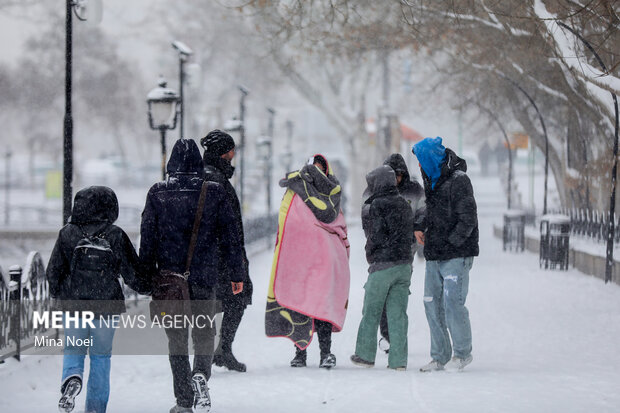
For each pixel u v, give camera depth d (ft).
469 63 229.86
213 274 61.62
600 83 152.56
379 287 80.84
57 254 60.08
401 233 81.00
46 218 411.75
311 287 81.15
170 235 60.95
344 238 83.82
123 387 73.20
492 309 129.70
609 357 87.97
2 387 70.38
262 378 76.18
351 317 122.01
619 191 210.79
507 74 249.14
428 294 80.38
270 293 81.97
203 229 61.31
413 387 70.95
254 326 114.21
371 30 219.20
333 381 74.28
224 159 77.00
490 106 307.99
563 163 276.21
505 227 262.88
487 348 95.20
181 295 60.13
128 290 128.57
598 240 195.83
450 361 80.53
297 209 82.12
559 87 231.30
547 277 181.47
